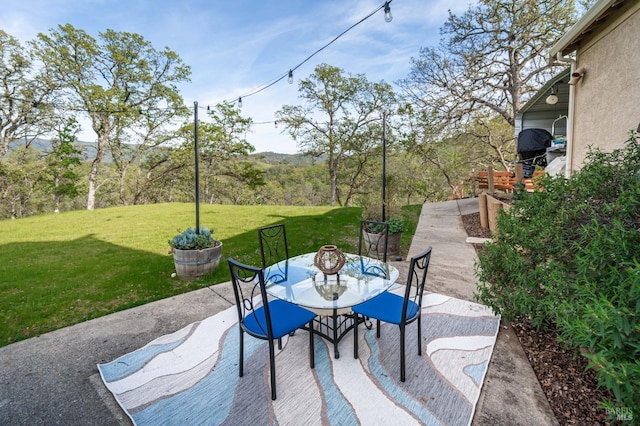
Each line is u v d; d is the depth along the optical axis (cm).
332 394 191
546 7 986
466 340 248
